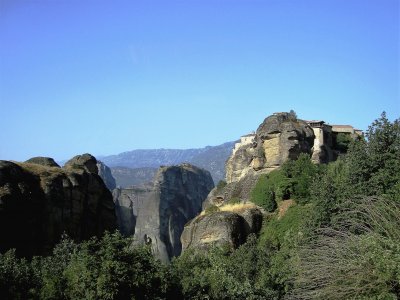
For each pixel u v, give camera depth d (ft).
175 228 522.06
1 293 86.84
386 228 69.97
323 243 73.31
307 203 221.87
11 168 216.13
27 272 97.66
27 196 214.90
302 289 74.64
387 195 98.84
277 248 187.01
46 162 270.87
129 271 84.89
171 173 542.98
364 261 63.52
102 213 259.60
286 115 268.21
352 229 80.18
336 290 65.51
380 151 120.06
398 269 60.29
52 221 222.48
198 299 108.27
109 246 86.22
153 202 522.06
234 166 285.02
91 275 82.99
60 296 86.22
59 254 133.18
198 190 572.10
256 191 240.32
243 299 119.85
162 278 92.32
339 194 119.85
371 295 63.46
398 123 121.49
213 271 126.11
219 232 219.41
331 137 282.56
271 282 124.67
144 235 511.40
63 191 232.53
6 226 201.26
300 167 234.79
